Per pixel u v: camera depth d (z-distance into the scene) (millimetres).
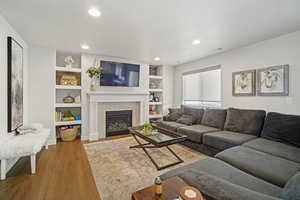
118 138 3965
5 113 2195
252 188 1138
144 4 1793
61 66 3979
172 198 917
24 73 2973
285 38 2674
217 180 1025
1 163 1942
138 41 3006
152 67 5551
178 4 1791
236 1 1731
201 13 1988
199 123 3689
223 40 2961
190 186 1003
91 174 2104
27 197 1620
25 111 3045
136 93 4434
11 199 1587
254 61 3131
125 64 4348
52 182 1904
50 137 3439
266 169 1418
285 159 1651
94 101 3854
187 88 4965
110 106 4191
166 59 4461
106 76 4055
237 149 1928
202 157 2715
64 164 2404
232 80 3547
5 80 2191
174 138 2520
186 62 4852
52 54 3447
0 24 2053
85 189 1766
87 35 2707
